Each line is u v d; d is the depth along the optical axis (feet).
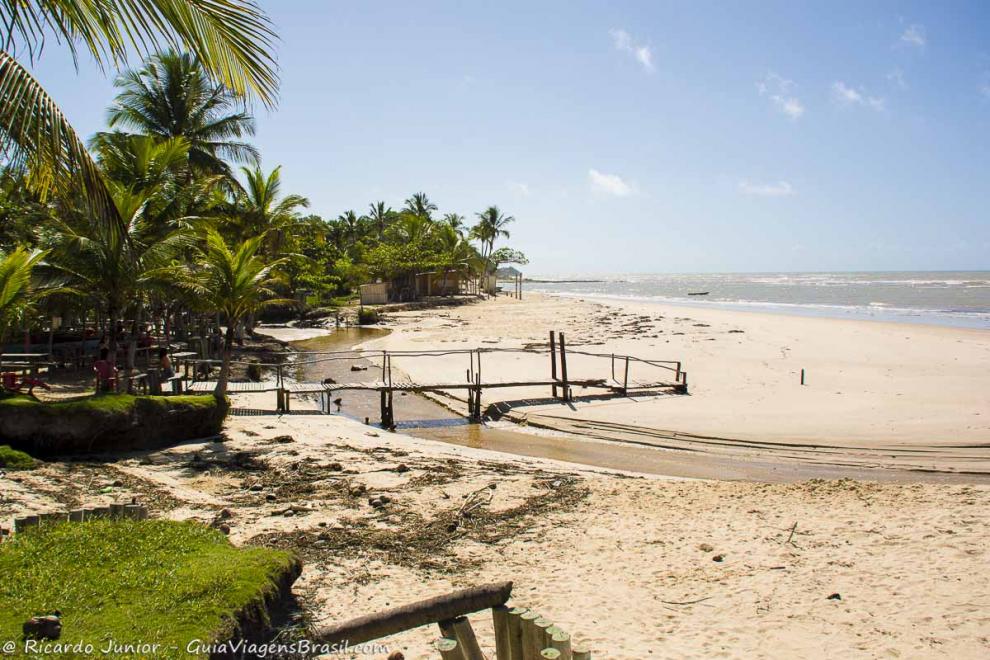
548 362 90.89
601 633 19.56
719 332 119.75
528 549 26.58
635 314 166.91
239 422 53.78
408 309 197.16
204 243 79.30
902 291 310.04
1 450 35.17
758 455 48.80
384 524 29.12
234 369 82.74
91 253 52.80
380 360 96.27
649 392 70.79
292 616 18.62
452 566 24.57
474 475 38.68
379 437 51.65
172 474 36.60
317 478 36.76
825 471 44.50
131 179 70.54
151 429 43.32
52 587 15.25
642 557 25.72
